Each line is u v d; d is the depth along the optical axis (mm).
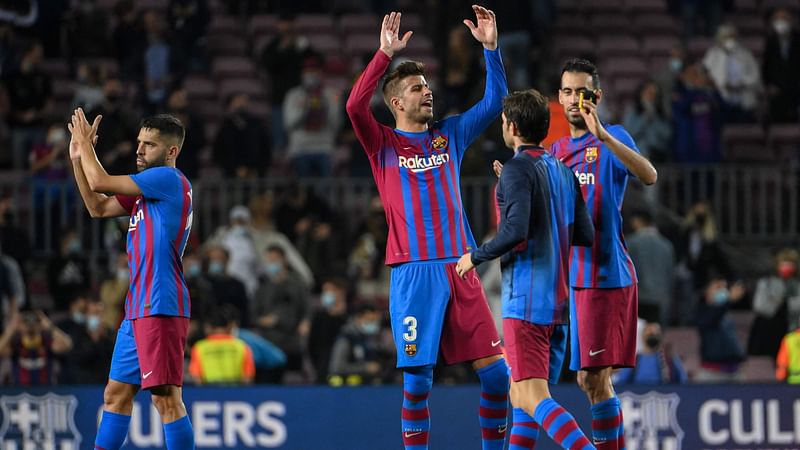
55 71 65500
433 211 25672
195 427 37156
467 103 55156
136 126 51875
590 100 24078
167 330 25781
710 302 46406
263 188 53281
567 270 25156
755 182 55594
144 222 25953
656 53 70312
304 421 37344
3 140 58938
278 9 71562
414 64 26328
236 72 67688
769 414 37281
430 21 68750
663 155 56438
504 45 59375
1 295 46688
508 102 25109
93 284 51750
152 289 25750
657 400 37250
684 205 55156
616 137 25750
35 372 42438
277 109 59812
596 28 71750
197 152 54312
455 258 25625
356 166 55125
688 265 52594
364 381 42500
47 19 66812
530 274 24672
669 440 37156
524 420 25172
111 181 25406
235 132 54188
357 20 71250
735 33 66500
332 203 54000
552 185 24797
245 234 49781
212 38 69812
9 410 36938
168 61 60906
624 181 26062
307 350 45625
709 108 57469
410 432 25734
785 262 48844
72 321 43344
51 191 53438
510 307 24812
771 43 63156
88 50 65500
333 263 51562
